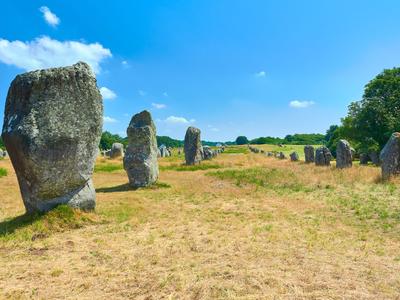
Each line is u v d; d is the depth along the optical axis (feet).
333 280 18.60
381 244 25.57
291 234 28.37
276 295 16.92
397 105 153.17
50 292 18.08
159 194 52.19
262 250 23.93
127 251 24.43
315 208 39.83
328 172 73.97
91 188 35.73
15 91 32.68
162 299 16.94
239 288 17.66
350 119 170.50
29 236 28.19
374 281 18.49
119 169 93.04
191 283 18.48
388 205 37.83
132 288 18.33
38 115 31.73
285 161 136.46
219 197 49.14
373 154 123.34
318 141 485.56
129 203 43.75
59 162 32.58
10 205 42.93
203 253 23.66
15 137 31.14
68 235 29.07
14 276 20.17
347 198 43.78
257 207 41.14
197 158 109.50
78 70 34.06
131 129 61.11
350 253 23.30
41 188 32.19
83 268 21.30
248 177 71.46
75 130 33.40
